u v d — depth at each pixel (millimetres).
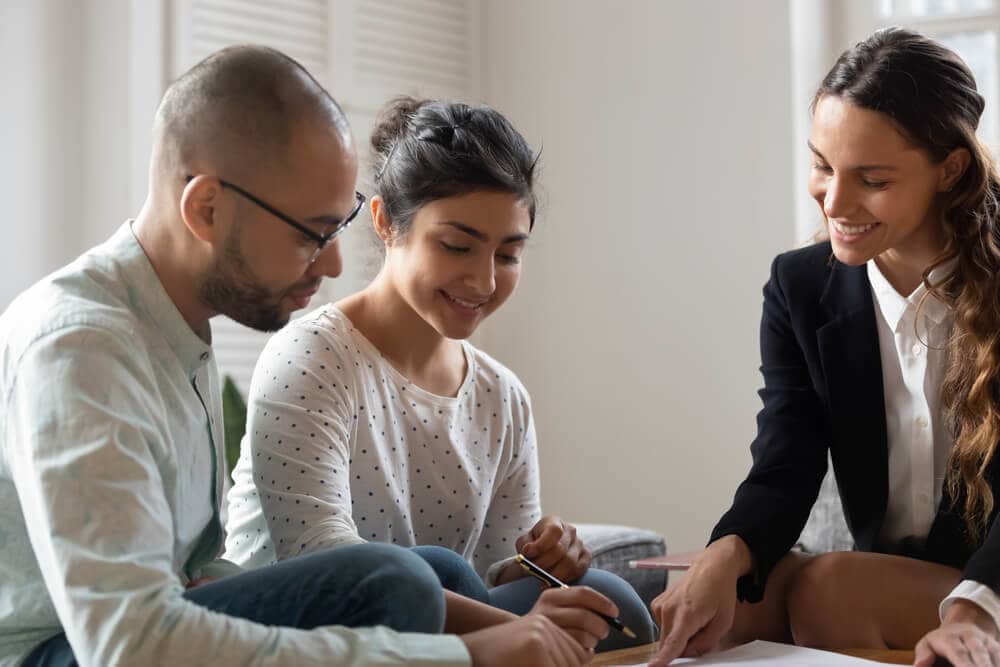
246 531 1782
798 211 3553
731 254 3645
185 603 1159
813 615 1710
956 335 1750
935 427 1807
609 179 3861
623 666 1548
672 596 1634
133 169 3127
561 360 3918
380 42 3803
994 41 3377
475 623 1449
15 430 1229
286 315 1405
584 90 3918
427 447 1847
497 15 4102
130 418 1230
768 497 1807
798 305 1905
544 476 3930
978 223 1725
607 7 3889
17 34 3078
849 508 1883
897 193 1661
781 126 3586
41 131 3117
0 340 1295
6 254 3041
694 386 3684
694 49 3730
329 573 1269
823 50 3568
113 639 1120
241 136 1313
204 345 1419
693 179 3719
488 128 1711
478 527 1921
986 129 3371
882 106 1635
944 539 1777
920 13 3496
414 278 1723
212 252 1344
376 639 1196
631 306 3801
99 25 3191
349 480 1753
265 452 1669
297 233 1340
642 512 3752
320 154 1330
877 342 1834
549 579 1679
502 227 1690
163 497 1230
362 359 1793
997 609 1501
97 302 1324
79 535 1154
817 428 1905
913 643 1686
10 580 1304
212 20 3338
